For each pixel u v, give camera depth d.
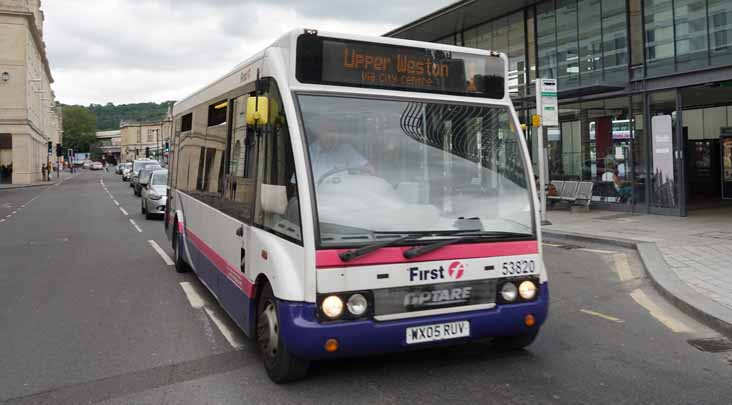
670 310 6.91
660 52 15.62
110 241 13.91
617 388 4.47
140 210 23.47
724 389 4.46
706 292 7.30
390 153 4.54
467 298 4.46
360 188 4.37
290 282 4.18
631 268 9.44
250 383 4.62
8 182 58.06
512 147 4.94
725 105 19.47
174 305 7.34
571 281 8.64
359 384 4.54
